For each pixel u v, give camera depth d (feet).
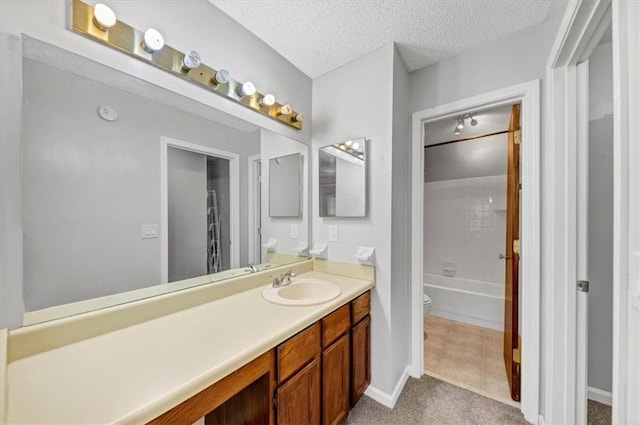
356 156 5.78
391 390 5.28
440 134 9.64
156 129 3.84
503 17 4.62
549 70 4.37
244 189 5.15
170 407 2.07
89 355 2.60
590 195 5.32
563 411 4.17
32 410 1.88
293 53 5.73
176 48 3.93
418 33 5.07
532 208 4.79
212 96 4.49
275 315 3.66
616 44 1.96
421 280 6.24
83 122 3.13
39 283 2.77
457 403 5.27
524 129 4.96
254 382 3.23
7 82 2.54
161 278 3.92
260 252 5.45
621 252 1.94
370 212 5.64
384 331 5.40
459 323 9.36
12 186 2.56
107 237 3.36
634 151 1.85
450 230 10.93
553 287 4.25
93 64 3.15
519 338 5.24
